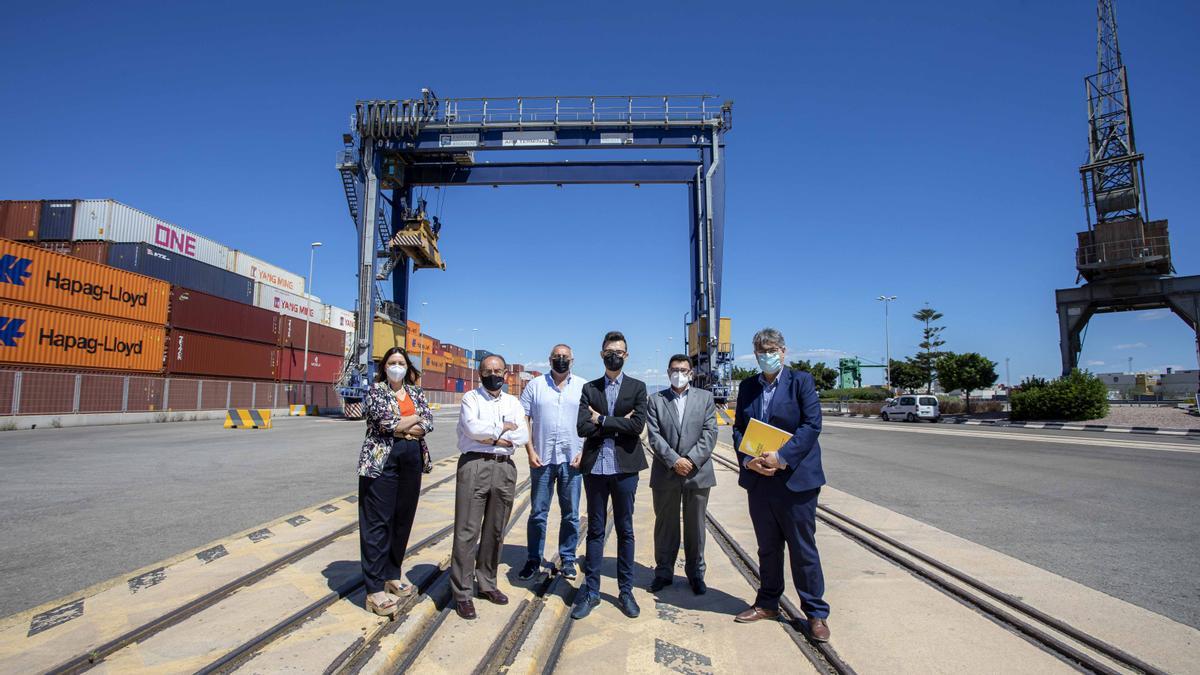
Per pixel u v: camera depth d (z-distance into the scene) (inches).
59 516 264.1
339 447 597.0
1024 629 139.3
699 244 1095.0
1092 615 147.1
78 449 560.4
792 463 141.5
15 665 114.3
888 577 181.6
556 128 1070.4
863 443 696.4
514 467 165.2
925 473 421.1
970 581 172.1
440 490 333.7
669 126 1080.2
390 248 1112.8
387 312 1117.7
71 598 152.3
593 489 160.1
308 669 113.7
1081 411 1086.4
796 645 134.8
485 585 159.6
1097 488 351.6
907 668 121.2
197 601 148.0
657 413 174.6
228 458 494.9
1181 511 282.5
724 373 1100.5
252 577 169.8
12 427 777.6
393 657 122.6
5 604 154.3
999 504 300.8
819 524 256.5
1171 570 188.1
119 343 930.7
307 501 300.4
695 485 167.3
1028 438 773.3
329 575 172.7
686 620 151.2
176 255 1099.9
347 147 1059.3
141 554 203.3
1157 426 930.1
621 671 122.1
